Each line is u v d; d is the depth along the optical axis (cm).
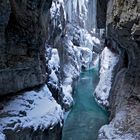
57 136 1183
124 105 1429
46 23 1695
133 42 1353
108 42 2492
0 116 1002
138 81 1495
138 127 1209
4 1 980
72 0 3681
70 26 3556
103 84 2142
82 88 2694
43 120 1096
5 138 909
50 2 1541
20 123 1000
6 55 1099
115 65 2178
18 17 1159
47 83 1597
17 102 1122
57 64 1941
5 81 1105
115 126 1262
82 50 3744
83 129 1658
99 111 1973
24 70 1195
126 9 1247
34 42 1248
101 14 1933
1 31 1025
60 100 1842
